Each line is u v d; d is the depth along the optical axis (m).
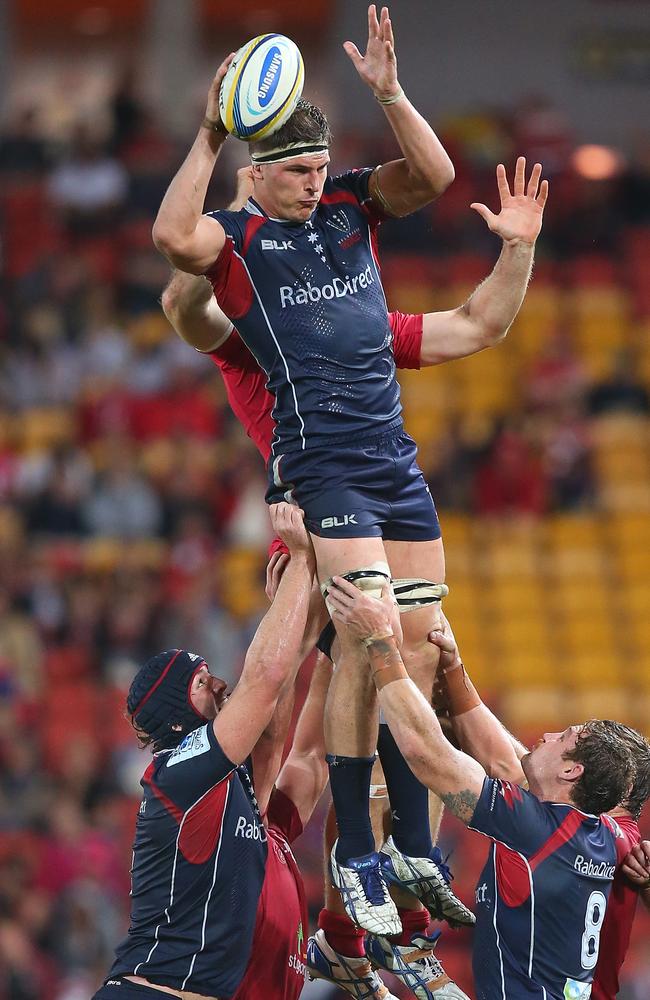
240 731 17.44
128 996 17.72
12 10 93.81
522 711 52.97
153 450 61.00
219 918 17.88
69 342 66.50
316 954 19.64
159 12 93.88
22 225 74.81
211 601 51.81
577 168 79.56
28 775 45.22
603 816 18.50
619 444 63.81
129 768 46.25
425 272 72.19
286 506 17.20
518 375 67.81
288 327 16.69
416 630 17.81
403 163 17.05
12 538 54.97
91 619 51.28
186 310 17.92
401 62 90.62
